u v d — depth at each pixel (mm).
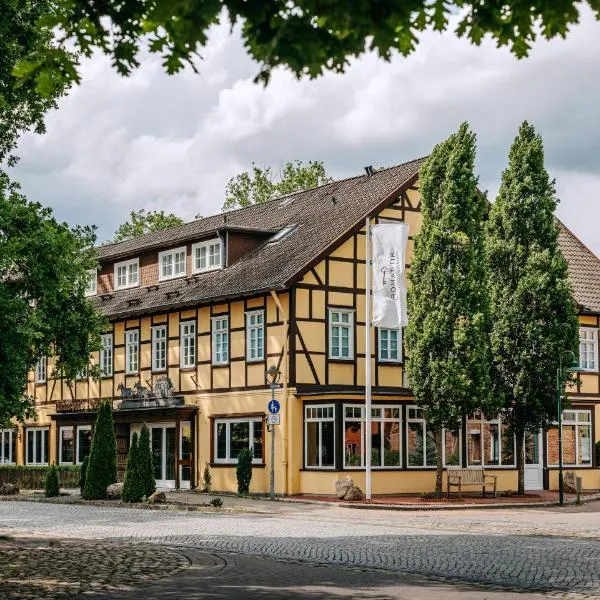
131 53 6062
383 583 12844
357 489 29000
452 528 21047
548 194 31766
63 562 14875
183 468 36312
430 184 30500
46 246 26000
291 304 32000
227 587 12453
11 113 25250
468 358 29172
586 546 17297
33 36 19469
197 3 4684
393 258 29406
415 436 32125
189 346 36812
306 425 31734
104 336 41938
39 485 39000
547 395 31062
